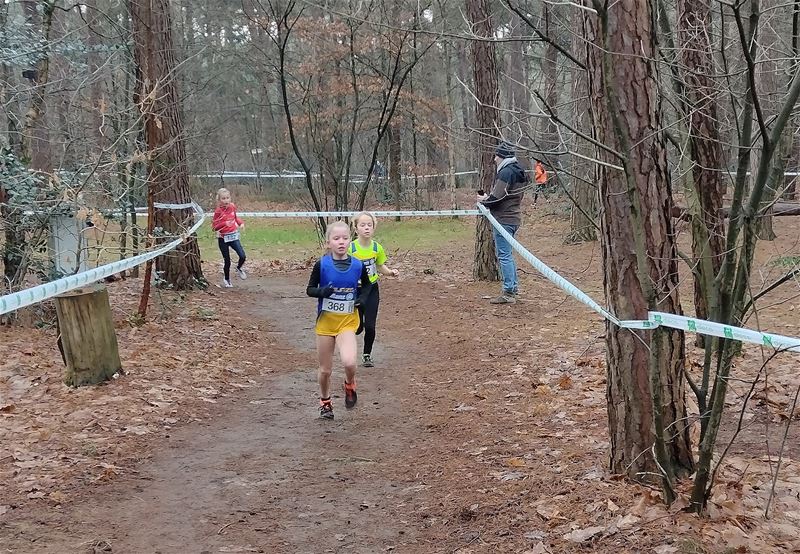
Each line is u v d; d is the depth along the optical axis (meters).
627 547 3.44
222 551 3.91
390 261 16.45
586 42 3.66
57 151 10.73
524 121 5.48
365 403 6.80
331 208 18.19
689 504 3.67
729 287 3.50
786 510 3.77
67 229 9.04
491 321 9.68
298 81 17.91
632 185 3.45
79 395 6.40
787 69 3.82
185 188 11.82
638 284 3.87
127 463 5.13
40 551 3.80
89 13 13.24
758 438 5.06
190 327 9.41
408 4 14.22
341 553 3.90
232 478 4.96
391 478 4.97
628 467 4.11
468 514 4.16
